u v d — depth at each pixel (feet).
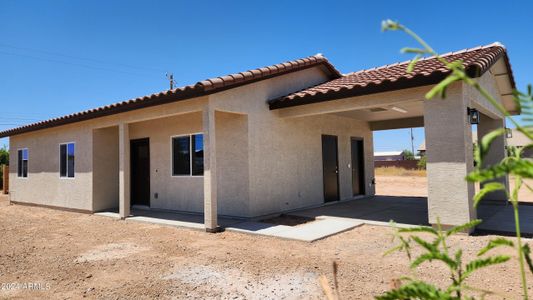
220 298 13.20
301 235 22.50
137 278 15.75
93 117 34.45
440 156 21.71
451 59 25.73
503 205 33.50
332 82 35.22
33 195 45.78
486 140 3.23
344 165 41.34
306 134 35.37
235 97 27.45
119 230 27.25
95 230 27.61
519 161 3.50
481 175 3.60
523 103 3.82
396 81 22.88
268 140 30.50
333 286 13.96
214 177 25.45
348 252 19.03
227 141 29.96
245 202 28.58
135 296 13.62
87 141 37.24
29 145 47.14
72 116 36.40
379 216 29.48
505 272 14.88
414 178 85.97
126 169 32.50
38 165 45.14
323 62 36.65
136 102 28.48
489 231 22.24
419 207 34.68
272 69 29.84
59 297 13.79
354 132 43.73
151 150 37.09
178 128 34.42
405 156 197.47
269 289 13.94
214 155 25.54
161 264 17.78
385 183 73.15
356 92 25.43
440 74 21.06
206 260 18.25
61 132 41.11
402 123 43.88
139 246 21.77
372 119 44.14
